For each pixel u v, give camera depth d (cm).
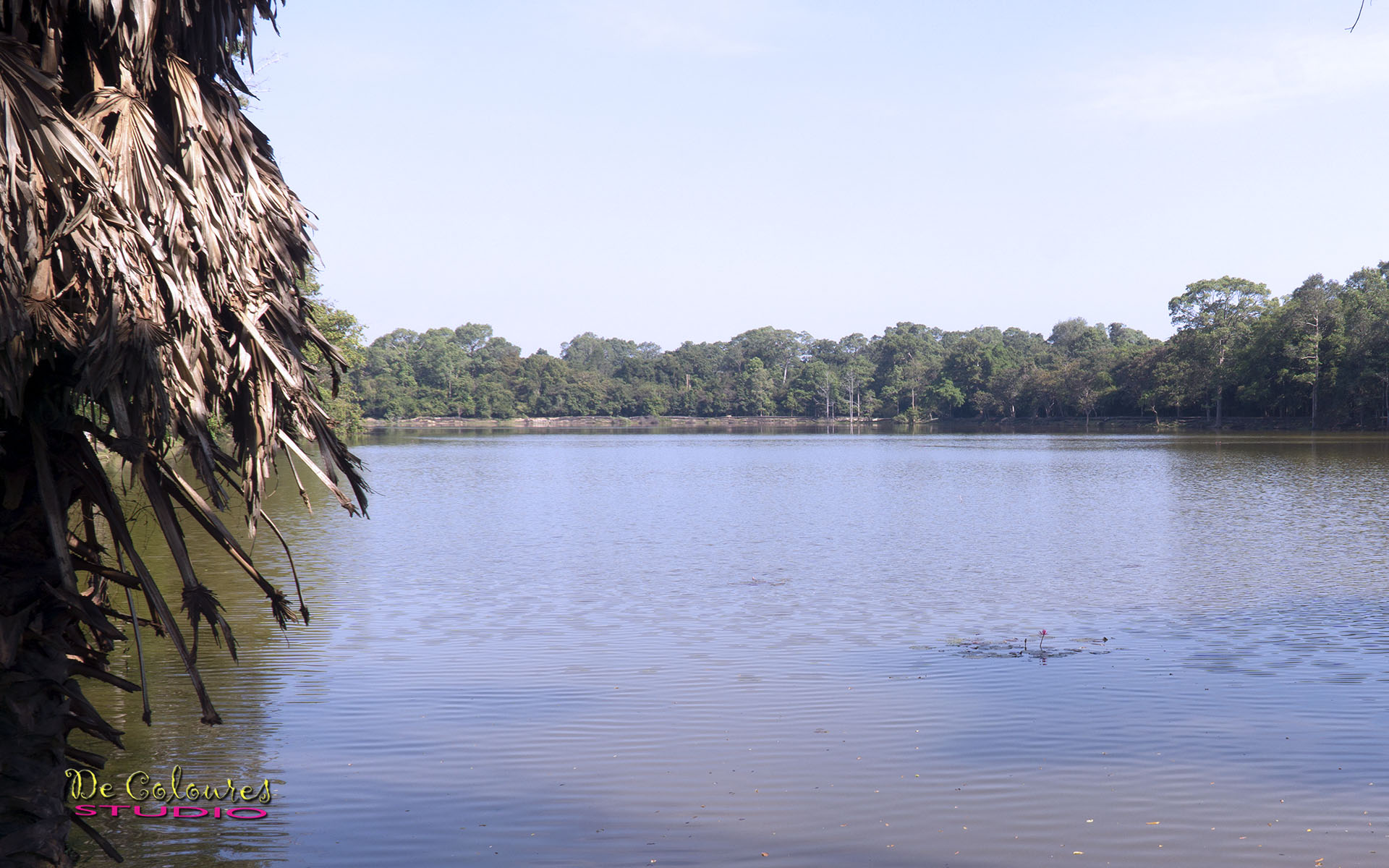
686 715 1188
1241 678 1333
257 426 665
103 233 553
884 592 2028
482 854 835
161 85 620
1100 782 980
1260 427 13012
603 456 8488
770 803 936
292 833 880
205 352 635
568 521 3412
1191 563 2361
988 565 2386
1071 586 2081
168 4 601
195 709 1205
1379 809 912
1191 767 1016
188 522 2798
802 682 1330
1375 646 1499
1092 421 16450
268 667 1397
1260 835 862
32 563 599
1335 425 11650
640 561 2475
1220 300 13550
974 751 1066
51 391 586
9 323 523
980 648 1523
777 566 2373
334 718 1173
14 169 524
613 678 1354
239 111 688
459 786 974
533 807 927
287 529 3052
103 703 1223
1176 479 5025
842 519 3441
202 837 865
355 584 2094
